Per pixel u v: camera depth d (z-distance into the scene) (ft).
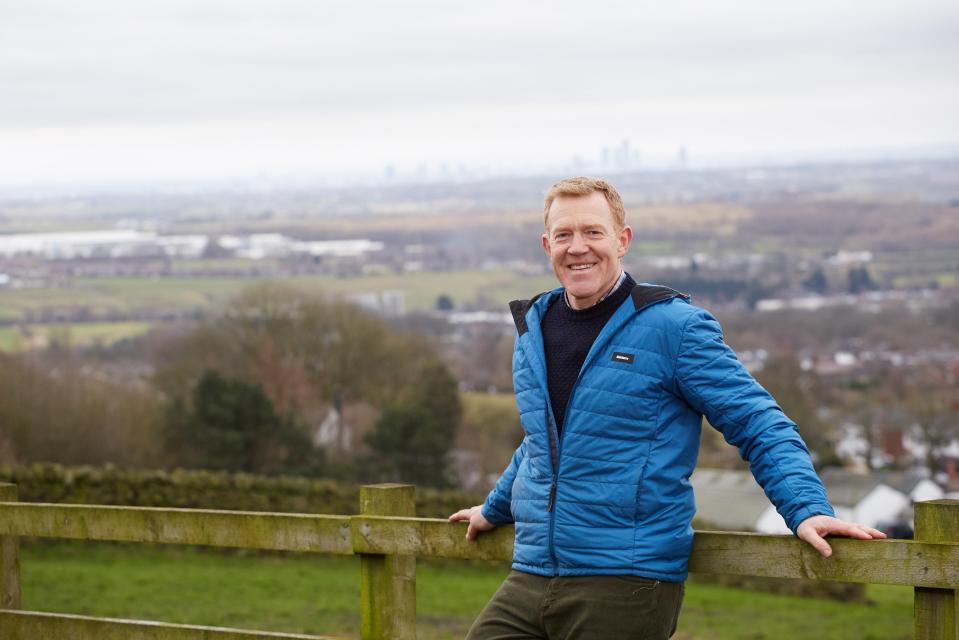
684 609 54.90
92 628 14.89
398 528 13.06
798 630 50.44
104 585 44.65
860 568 10.62
